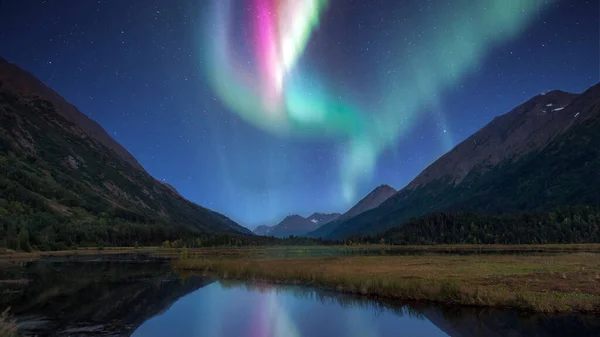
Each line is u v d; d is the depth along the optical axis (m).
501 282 41.03
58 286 50.69
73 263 93.75
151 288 49.28
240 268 64.06
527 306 30.17
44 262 97.06
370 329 27.31
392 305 34.84
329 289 44.81
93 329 28.12
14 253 132.88
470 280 43.25
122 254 145.88
